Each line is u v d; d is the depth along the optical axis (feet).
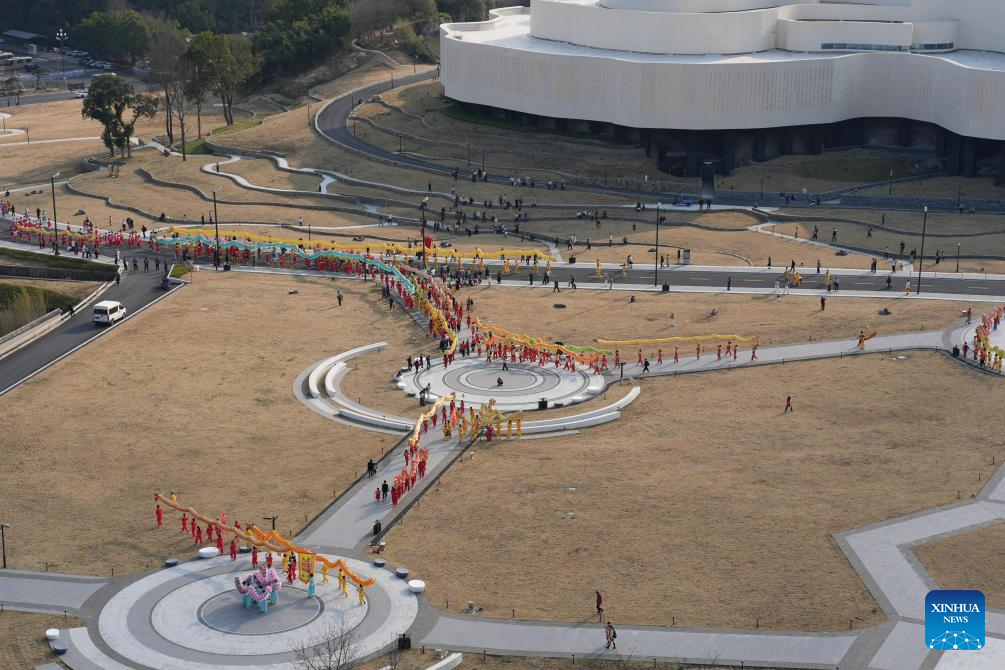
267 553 439.22
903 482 492.95
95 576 430.61
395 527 467.11
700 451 533.14
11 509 483.51
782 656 374.63
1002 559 427.74
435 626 395.75
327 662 371.35
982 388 595.88
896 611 397.19
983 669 366.02
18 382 624.18
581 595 412.98
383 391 620.90
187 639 390.42
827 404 583.58
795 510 470.39
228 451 541.34
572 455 533.55
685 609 402.52
